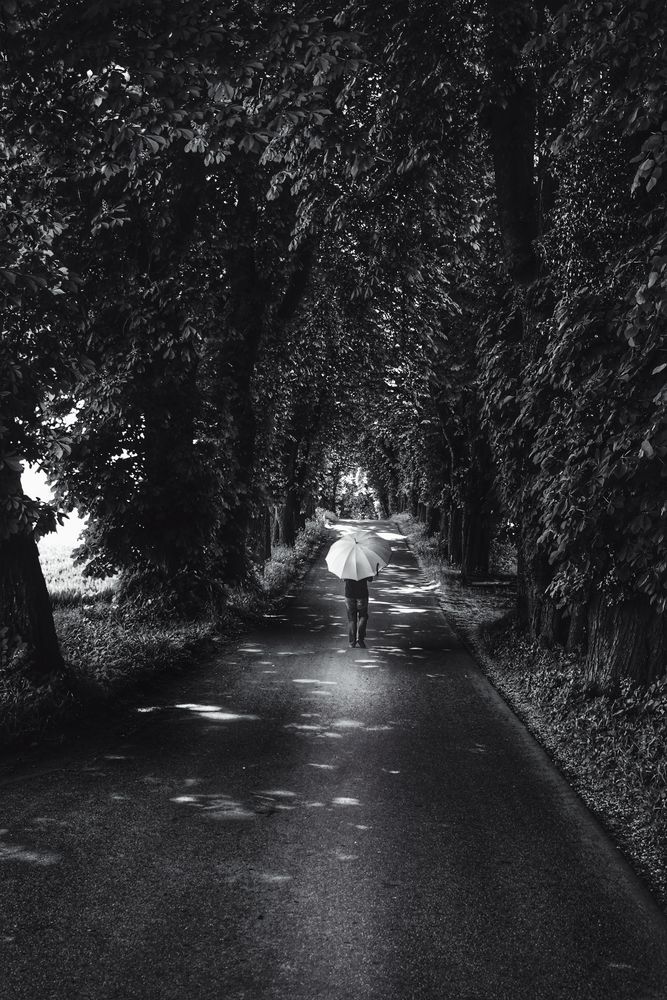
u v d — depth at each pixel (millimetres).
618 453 8305
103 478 14930
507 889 5125
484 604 21312
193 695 10500
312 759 7844
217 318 18922
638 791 6777
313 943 4426
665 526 7598
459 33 11602
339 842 5824
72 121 8414
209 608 15922
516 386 13258
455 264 19781
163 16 6820
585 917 4777
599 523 9047
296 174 13016
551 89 12242
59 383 8086
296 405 28406
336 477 57875
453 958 4297
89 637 12672
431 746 8414
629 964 4273
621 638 9445
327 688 11117
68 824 6062
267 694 10688
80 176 11648
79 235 13391
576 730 8758
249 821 6191
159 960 4234
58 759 7680
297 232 15539
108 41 6707
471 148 15234
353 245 19516
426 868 5418
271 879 5199
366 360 27062
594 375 8852
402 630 16906
